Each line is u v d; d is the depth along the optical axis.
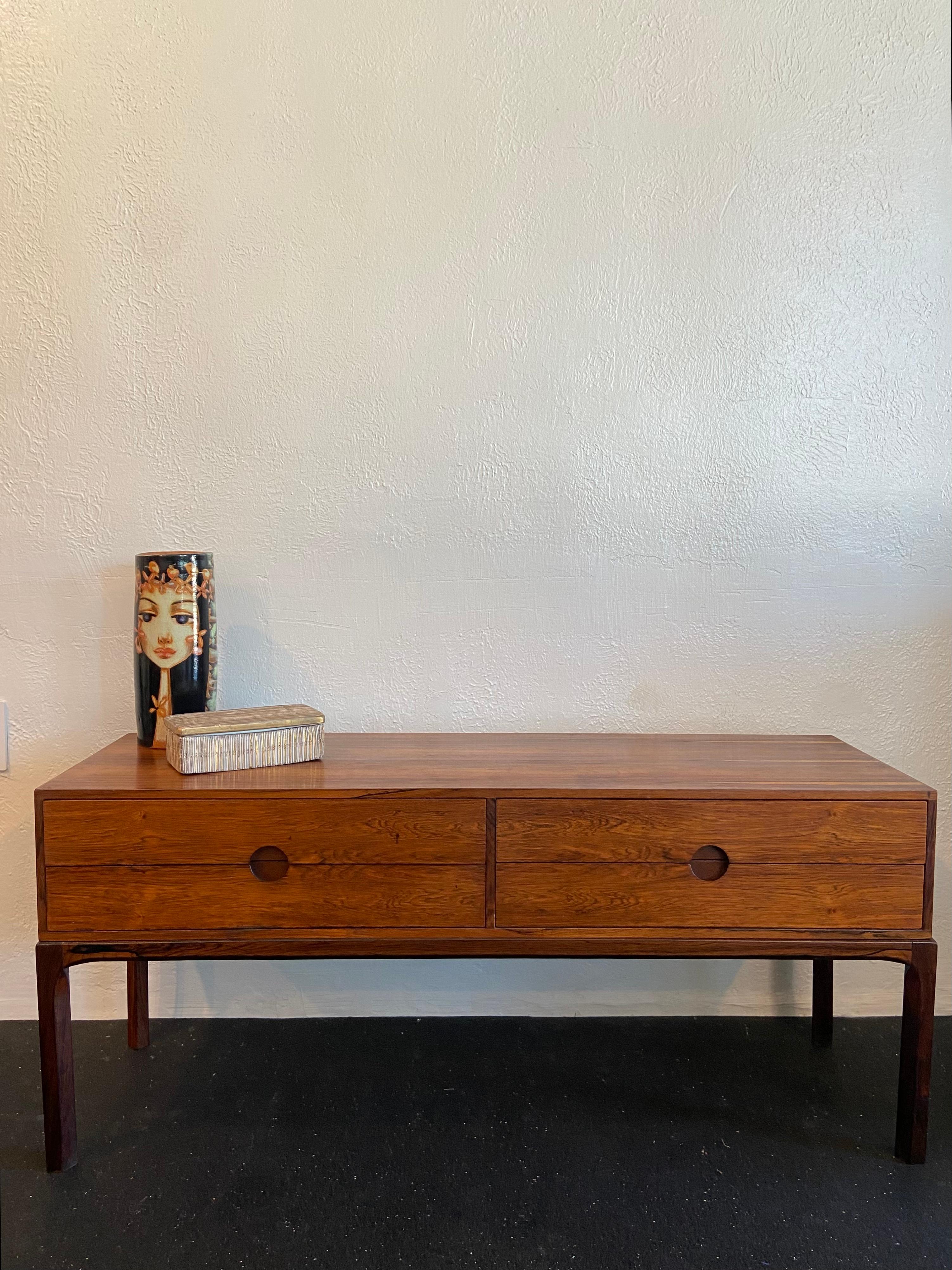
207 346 1.60
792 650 1.68
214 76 1.56
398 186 1.58
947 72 1.59
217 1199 1.20
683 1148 1.32
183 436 1.61
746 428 1.64
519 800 1.26
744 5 1.57
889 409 1.64
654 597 1.67
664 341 1.62
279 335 1.60
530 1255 1.11
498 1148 1.31
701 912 1.27
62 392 1.59
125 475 1.61
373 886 1.26
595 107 1.58
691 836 1.26
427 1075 1.50
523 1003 1.71
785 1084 1.48
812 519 1.66
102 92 1.55
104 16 1.54
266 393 1.61
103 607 1.63
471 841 1.26
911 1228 1.17
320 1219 1.17
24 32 1.54
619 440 1.64
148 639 1.45
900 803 1.27
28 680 1.63
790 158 1.60
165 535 1.62
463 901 1.27
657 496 1.65
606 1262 1.11
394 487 1.63
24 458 1.60
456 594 1.66
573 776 1.33
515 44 1.57
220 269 1.59
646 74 1.58
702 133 1.59
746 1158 1.30
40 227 1.57
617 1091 1.46
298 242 1.59
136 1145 1.31
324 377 1.61
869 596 1.68
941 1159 1.30
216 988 1.69
